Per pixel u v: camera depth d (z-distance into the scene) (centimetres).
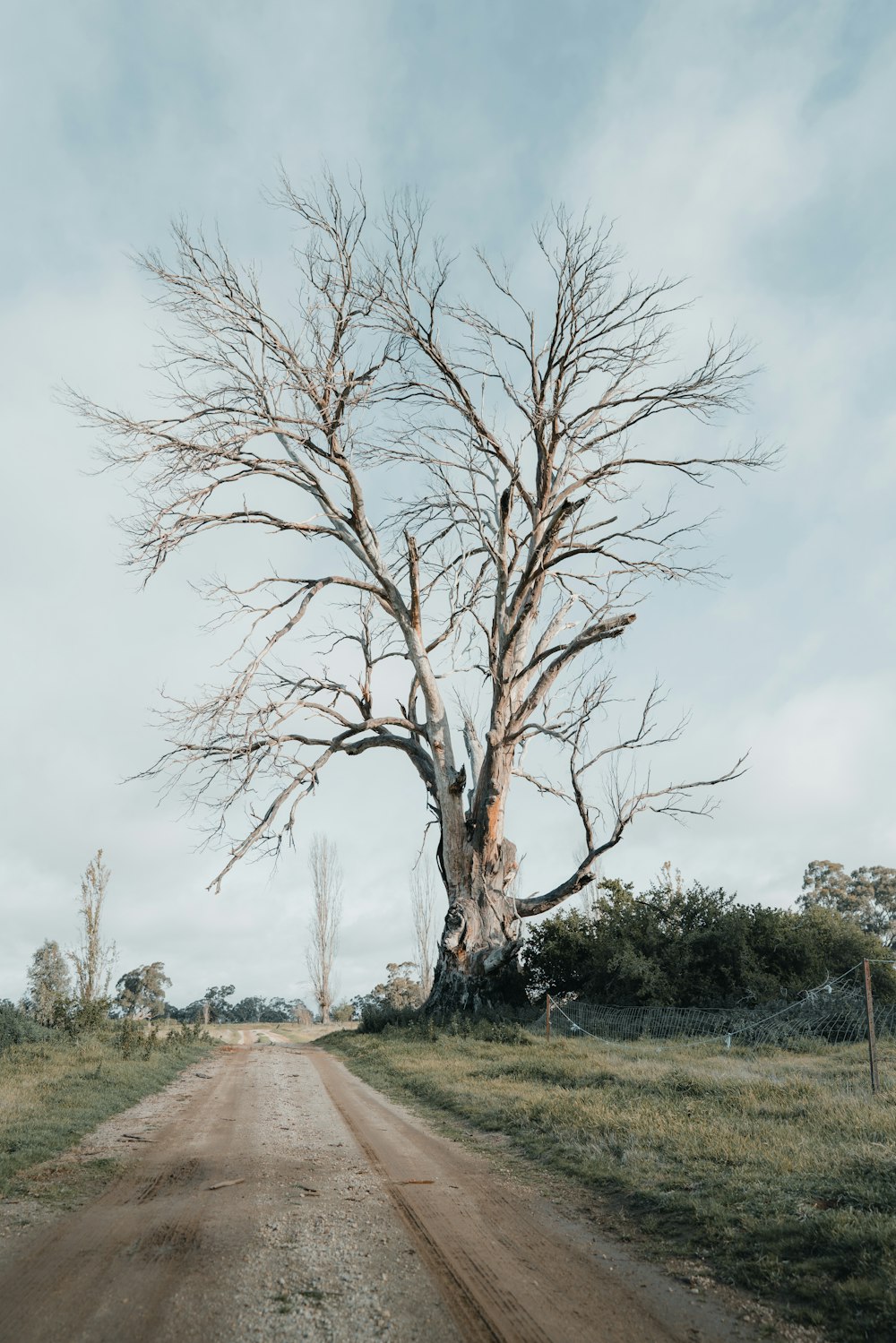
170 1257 649
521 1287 601
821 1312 555
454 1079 1736
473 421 3041
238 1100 1533
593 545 3038
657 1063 1859
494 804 3094
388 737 3397
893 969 2819
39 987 5128
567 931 3388
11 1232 711
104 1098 1445
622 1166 920
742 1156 900
